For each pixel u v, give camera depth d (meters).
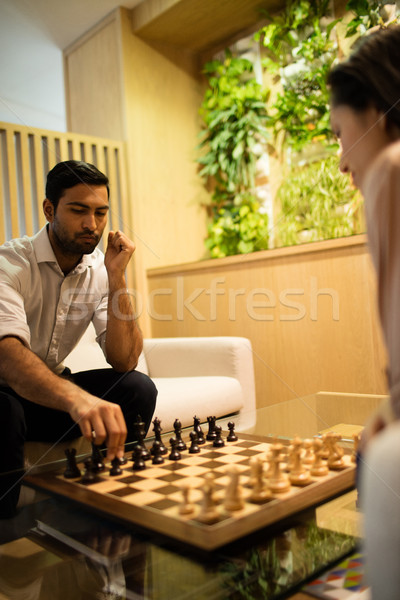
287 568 0.67
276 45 2.91
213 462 1.01
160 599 0.63
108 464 1.05
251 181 3.12
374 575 0.45
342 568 0.73
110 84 3.12
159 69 3.21
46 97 3.82
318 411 1.46
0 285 1.33
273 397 2.45
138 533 0.72
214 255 3.17
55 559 0.72
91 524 0.79
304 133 2.84
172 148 3.24
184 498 0.74
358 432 1.13
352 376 2.17
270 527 0.71
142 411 1.48
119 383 1.48
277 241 3.01
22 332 1.25
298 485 0.84
